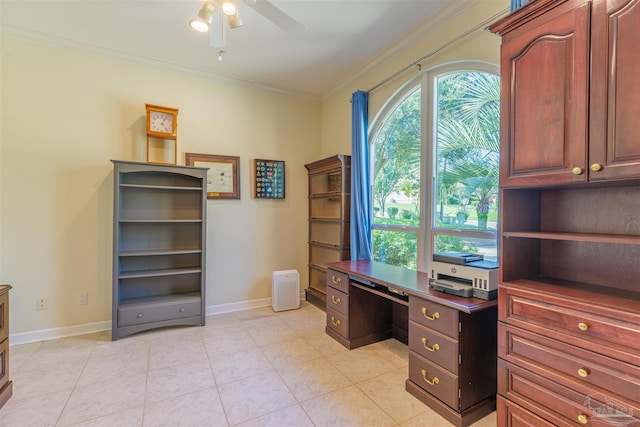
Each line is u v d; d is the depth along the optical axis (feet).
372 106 10.87
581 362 4.02
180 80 11.07
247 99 12.30
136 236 10.34
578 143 4.03
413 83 9.42
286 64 10.80
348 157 11.22
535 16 4.50
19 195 8.98
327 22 8.34
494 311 6.08
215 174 11.63
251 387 6.79
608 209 4.75
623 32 3.64
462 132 7.98
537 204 5.46
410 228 9.49
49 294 9.35
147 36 9.07
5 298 6.30
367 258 10.61
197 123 11.36
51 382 6.93
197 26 5.63
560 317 4.26
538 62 4.47
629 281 4.54
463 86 7.97
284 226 13.15
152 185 10.37
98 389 6.67
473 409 5.75
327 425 5.61
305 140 13.60
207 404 6.19
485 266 5.94
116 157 10.09
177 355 8.28
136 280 10.39
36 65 9.09
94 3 7.58
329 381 7.05
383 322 9.40
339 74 11.60
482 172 7.45
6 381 6.28
